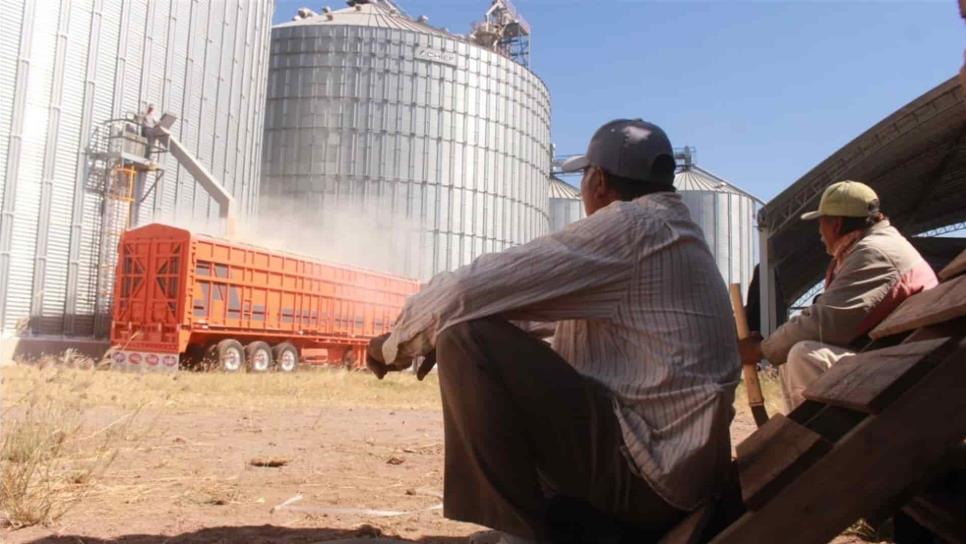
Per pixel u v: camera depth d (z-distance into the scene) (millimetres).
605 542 2273
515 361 2135
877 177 28328
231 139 33594
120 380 12312
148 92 28109
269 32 38156
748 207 62000
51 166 24281
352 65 48438
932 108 21766
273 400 11516
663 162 2379
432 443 6852
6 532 3385
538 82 55406
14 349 22703
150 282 20594
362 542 2918
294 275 24297
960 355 1743
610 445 2123
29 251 23656
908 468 1756
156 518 3734
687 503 2045
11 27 23391
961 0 2174
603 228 2186
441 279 2273
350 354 27578
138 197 27094
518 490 2135
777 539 1814
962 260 2518
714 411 2055
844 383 2080
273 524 3691
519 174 52875
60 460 5023
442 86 49594
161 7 28750
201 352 21516
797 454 1845
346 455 6031
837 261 3777
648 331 2143
